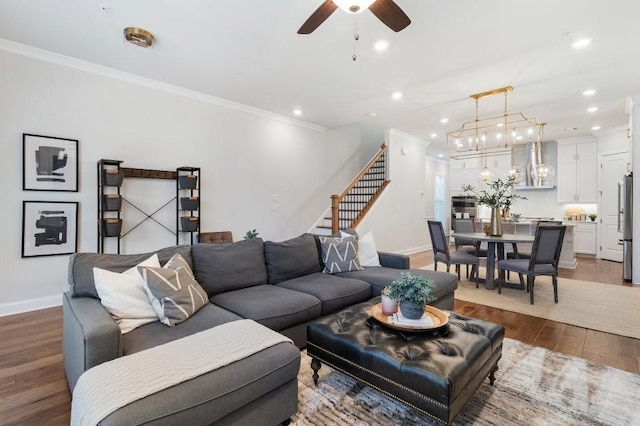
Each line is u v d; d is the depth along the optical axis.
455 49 3.21
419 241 7.80
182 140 4.44
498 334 1.97
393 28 2.18
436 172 10.84
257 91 4.45
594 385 2.06
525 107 5.11
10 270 3.26
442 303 3.10
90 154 3.68
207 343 1.63
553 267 3.84
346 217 6.84
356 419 1.75
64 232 3.53
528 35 2.94
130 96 3.96
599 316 3.33
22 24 2.82
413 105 5.04
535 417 1.75
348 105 5.06
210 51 3.29
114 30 2.92
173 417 1.21
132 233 4.02
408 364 1.58
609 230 6.60
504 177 8.22
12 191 3.25
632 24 2.75
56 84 3.45
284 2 2.50
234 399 1.40
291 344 1.74
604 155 6.72
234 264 2.78
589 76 3.87
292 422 1.73
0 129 3.17
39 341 2.68
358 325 2.02
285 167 5.84
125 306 1.92
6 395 1.94
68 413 1.78
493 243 4.43
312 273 3.34
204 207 4.70
